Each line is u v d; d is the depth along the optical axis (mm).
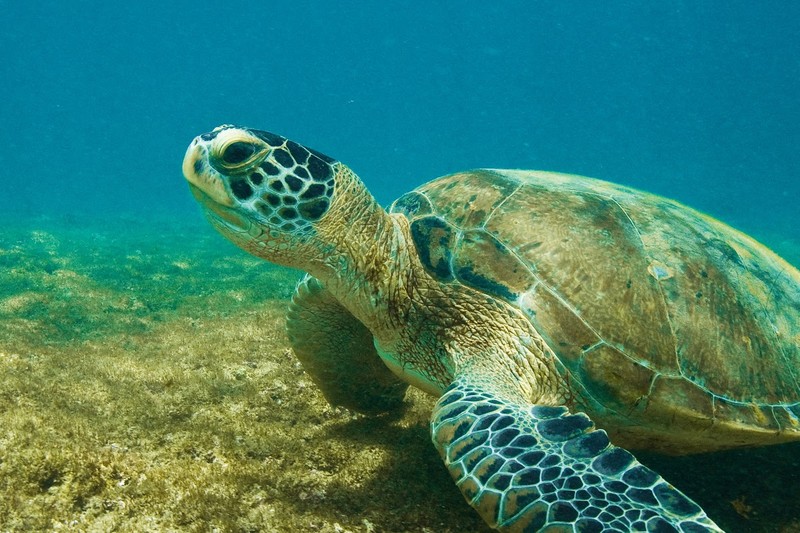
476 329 625
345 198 631
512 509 448
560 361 584
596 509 433
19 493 541
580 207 671
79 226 4520
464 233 662
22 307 1417
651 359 585
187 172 597
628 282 613
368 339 749
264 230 613
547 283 608
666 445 622
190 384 870
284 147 615
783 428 604
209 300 1646
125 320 1396
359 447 701
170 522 527
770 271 723
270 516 546
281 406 837
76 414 714
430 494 613
